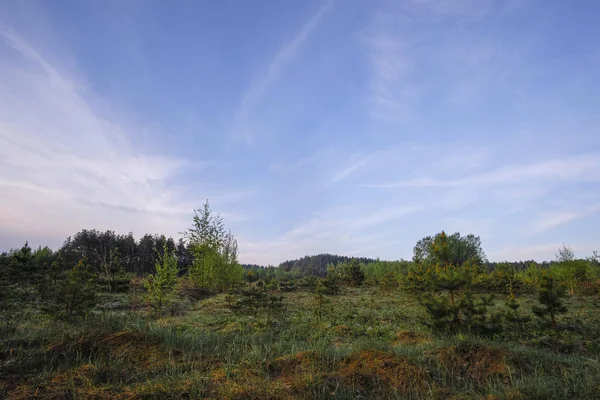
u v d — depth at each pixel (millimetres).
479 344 7027
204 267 19641
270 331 9695
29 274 14750
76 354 6402
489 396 5125
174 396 4875
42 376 5516
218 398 4863
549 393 5176
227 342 7742
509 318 10117
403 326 11141
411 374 5832
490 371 6145
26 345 6699
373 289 23625
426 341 8383
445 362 6355
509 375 5910
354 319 12359
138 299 14125
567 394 5176
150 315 11820
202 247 19969
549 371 6238
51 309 9852
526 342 9141
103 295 14211
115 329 7520
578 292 18125
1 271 14438
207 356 6691
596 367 6129
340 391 5309
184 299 15633
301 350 7023
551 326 10227
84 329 7293
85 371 5711
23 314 9891
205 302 15273
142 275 20234
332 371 5934
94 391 4992
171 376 5547
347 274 27188
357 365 6172
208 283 19641
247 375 5727
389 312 13719
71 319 8859
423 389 5465
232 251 21250
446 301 10008
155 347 6844
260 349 6961
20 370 5715
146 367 6059
